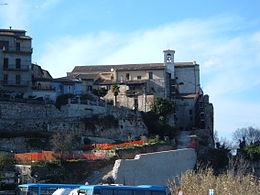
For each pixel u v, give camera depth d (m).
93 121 84.12
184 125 115.50
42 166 57.53
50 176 57.75
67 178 59.47
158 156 71.19
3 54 91.00
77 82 99.81
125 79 113.00
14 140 69.38
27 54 92.81
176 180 73.56
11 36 93.75
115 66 123.25
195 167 80.31
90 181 60.69
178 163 76.00
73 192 40.47
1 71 90.06
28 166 56.28
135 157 67.81
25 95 88.75
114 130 87.00
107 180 60.59
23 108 81.44
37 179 56.03
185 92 123.00
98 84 108.81
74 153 66.62
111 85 108.50
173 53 123.31
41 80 95.00
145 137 86.94
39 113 82.94
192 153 80.88
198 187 56.19
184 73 123.88
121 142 84.50
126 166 63.88
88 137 79.06
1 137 68.38
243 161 82.31
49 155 62.38
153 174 69.06
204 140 99.12
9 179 54.12
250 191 54.78
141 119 93.12
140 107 101.25
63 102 88.12
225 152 86.62
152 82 111.25
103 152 69.69
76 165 61.88
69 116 84.25
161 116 97.06
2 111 78.94
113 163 67.19
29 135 71.19
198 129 106.12
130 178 64.19
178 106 116.50
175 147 85.94
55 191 41.25
